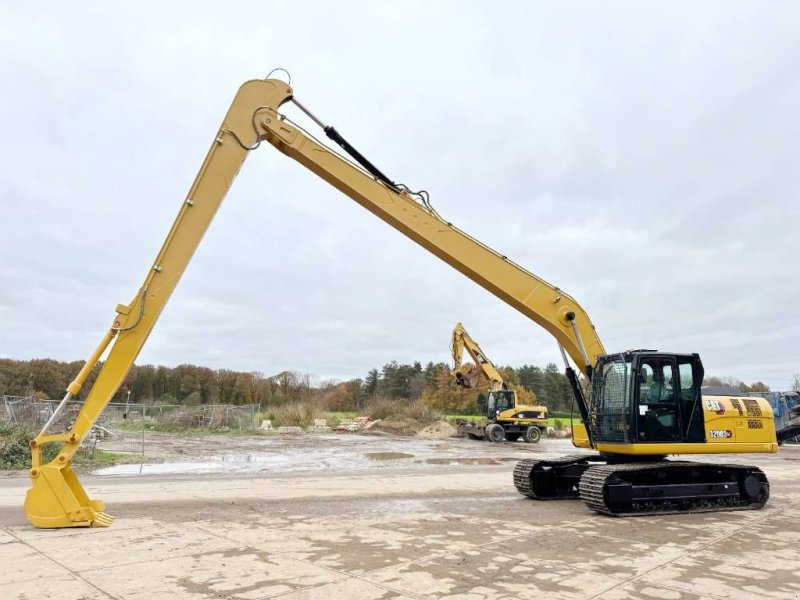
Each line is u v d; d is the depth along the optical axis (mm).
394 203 9750
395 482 13445
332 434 33781
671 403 9602
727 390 26672
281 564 5902
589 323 10438
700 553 6590
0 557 6148
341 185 9570
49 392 57062
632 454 9609
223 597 4867
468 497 11070
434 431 33969
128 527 7777
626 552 6590
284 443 26562
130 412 37562
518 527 7988
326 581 5332
